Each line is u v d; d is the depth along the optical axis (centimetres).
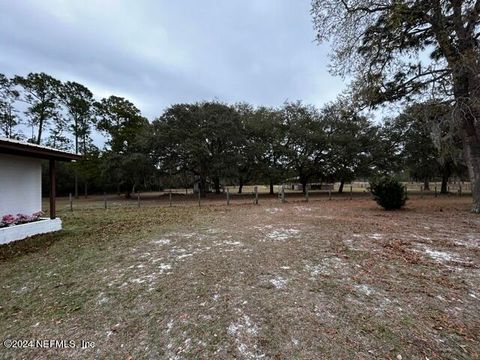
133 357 200
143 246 521
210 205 1359
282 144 2236
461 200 1493
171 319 252
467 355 192
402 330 224
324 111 2267
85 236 631
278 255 444
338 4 892
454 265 385
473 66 746
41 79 2427
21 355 207
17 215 644
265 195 2238
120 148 2302
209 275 360
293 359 191
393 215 903
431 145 1875
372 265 390
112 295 308
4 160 626
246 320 246
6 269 404
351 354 195
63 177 2706
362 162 2325
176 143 1947
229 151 2058
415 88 940
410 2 802
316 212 1012
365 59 942
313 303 276
